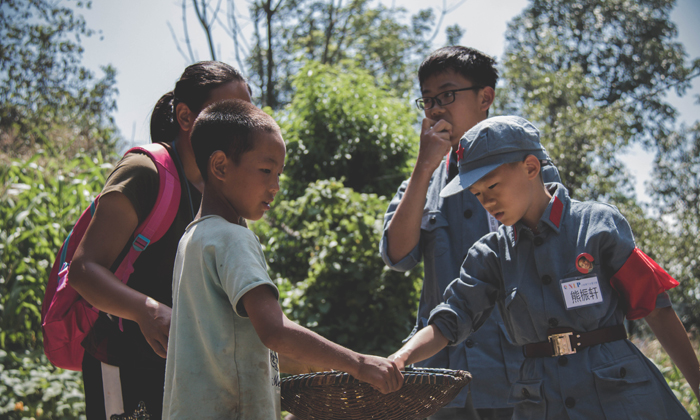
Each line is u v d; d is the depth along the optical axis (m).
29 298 5.02
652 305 1.65
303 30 17.55
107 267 1.71
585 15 22.12
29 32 13.31
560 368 1.65
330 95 6.96
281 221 5.72
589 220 1.70
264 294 1.31
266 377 1.39
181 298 1.42
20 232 5.08
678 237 12.12
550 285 1.69
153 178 1.83
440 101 2.33
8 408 3.92
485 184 1.68
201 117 1.51
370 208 4.92
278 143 1.46
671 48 21.47
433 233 2.26
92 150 10.59
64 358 1.94
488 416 2.11
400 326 4.64
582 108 11.48
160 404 1.81
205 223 1.45
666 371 5.22
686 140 18.50
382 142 6.95
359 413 1.44
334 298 4.67
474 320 1.85
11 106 12.14
